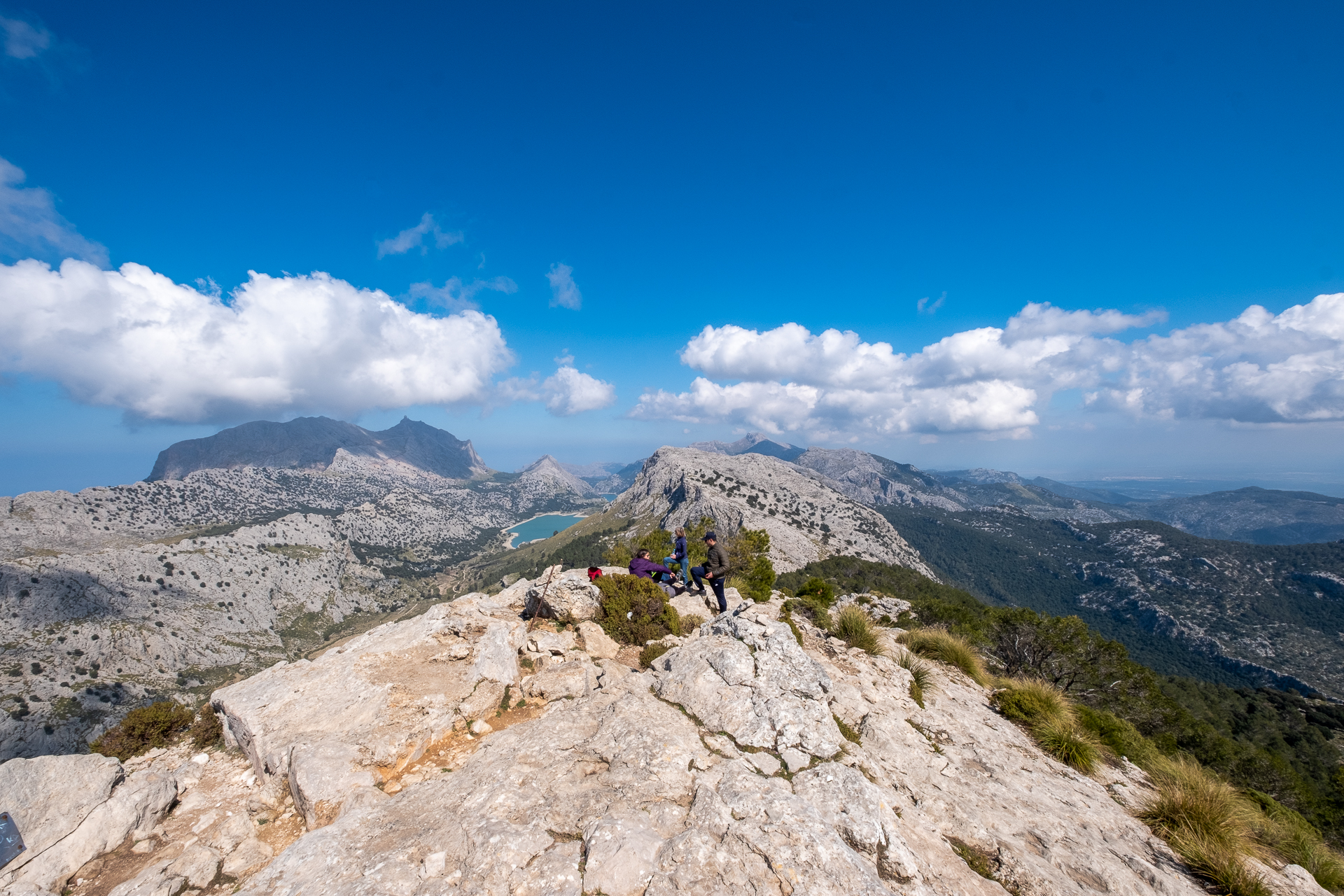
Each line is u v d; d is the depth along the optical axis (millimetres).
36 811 6422
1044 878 6891
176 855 6695
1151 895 7137
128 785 7305
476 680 10484
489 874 5387
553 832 6207
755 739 8594
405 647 11633
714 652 10508
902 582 121312
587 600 14500
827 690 10609
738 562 25203
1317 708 66562
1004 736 12008
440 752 8570
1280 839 10258
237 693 9656
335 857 5730
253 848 6727
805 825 6160
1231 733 58219
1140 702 29516
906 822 7609
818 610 17703
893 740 9906
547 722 8742
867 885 5465
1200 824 9344
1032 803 9062
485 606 15008
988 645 32719
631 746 7801
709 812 6406
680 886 5297
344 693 9758
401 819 6484
